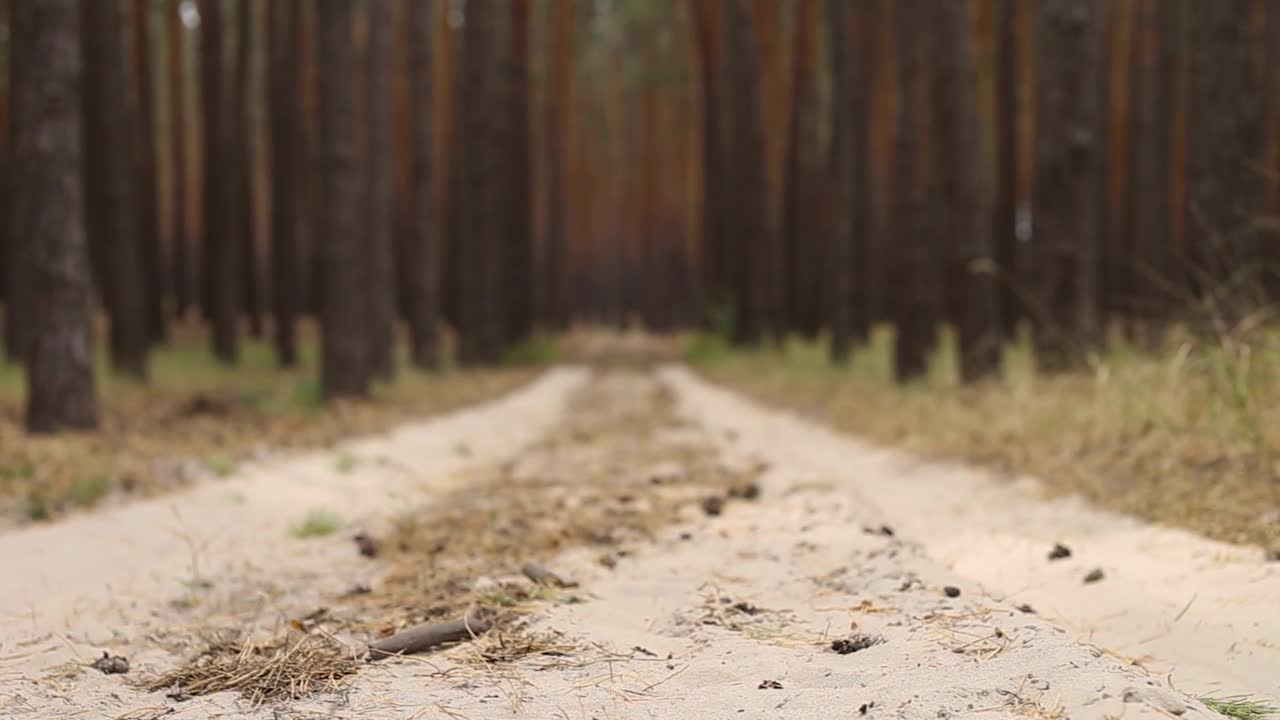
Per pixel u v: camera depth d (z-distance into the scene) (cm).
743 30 2623
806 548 494
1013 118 2036
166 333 2355
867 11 2258
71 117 948
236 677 328
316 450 935
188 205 3778
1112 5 2420
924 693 288
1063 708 265
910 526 608
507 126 3028
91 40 1875
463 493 748
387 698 306
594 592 438
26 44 945
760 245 2638
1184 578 415
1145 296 1547
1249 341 673
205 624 405
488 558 509
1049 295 1104
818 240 2950
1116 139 2406
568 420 1427
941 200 1422
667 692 307
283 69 2512
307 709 297
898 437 952
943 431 888
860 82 2309
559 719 286
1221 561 425
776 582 439
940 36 1378
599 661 340
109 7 1596
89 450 816
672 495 703
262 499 683
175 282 3156
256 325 2777
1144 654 350
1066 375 953
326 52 1451
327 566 512
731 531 555
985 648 324
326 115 1456
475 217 2536
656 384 2231
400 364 2314
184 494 670
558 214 4125
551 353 2938
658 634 375
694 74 4147
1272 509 486
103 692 319
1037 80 1126
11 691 316
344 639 373
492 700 303
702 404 1645
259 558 527
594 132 5388
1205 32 1036
